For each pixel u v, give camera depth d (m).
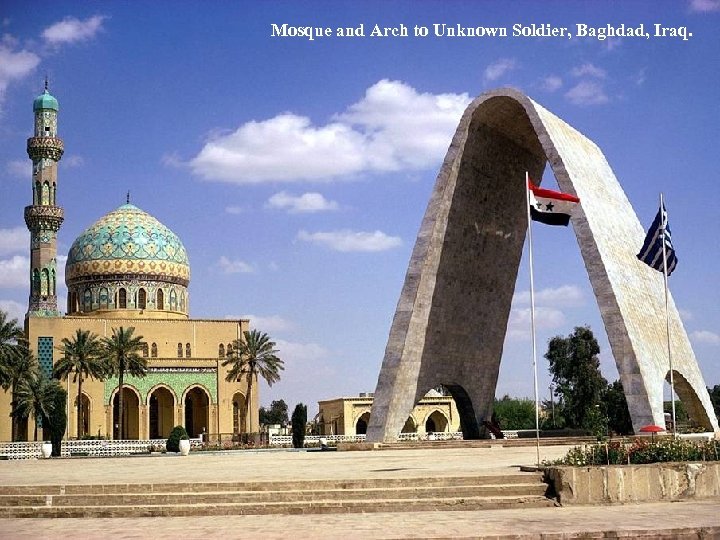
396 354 45.12
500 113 46.19
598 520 19.16
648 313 44.09
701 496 23.12
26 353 79.69
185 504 21.80
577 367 85.75
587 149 49.62
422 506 21.55
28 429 87.88
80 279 99.56
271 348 90.81
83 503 22.39
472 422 54.06
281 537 17.28
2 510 21.86
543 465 25.34
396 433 45.38
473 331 51.84
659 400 40.53
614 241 43.59
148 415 92.00
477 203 49.03
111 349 84.75
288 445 83.31
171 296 100.50
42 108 98.81
